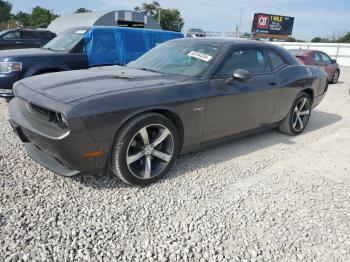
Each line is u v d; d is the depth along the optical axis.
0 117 5.46
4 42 13.25
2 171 3.38
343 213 3.04
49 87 3.13
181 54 4.15
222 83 3.75
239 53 4.15
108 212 2.81
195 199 3.12
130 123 3.01
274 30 52.19
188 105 3.41
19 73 6.14
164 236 2.54
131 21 21.28
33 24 54.12
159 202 3.02
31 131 2.93
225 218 2.84
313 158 4.43
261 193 3.33
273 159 4.30
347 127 6.16
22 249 2.28
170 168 3.48
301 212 3.01
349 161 4.39
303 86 5.07
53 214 2.71
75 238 2.44
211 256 2.36
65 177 3.21
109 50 7.72
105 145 2.91
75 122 2.68
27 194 2.99
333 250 2.53
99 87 3.08
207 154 4.30
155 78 3.56
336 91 11.16
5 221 2.57
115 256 2.29
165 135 3.29
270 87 4.39
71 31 7.82
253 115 4.30
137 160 3.25
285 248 2.51
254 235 2.64
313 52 12.44
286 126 5.20
